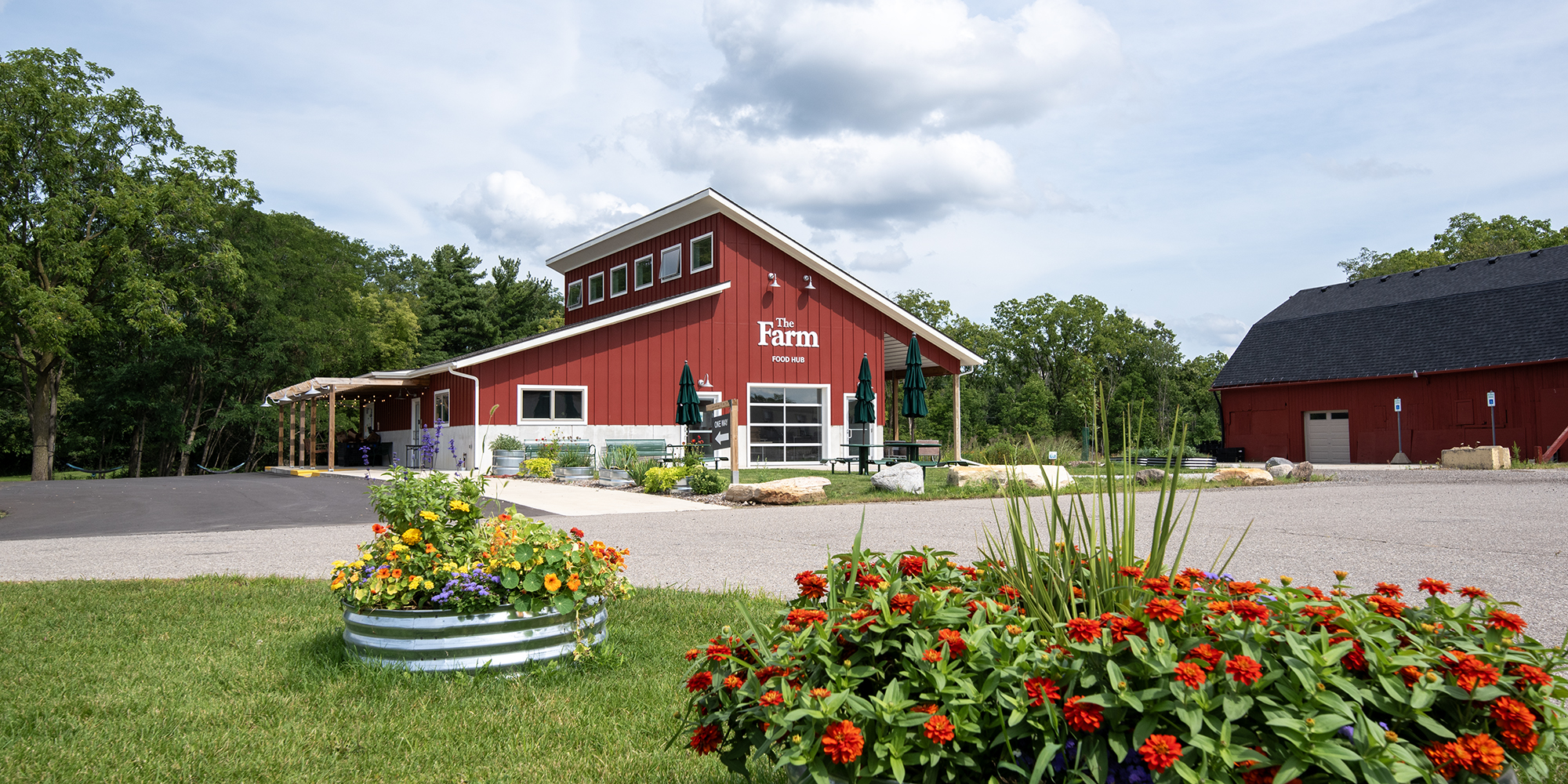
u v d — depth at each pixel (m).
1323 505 12.37
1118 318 58.66
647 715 3.70
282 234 40.69
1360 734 1.79
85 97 29.97
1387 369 30.33
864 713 1.94
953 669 2.04
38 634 5.09
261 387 41.97
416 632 4.13
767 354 23.67
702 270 23.94
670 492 15.31
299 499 15.09
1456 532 9.12
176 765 3.19
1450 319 30.16
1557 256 29.62
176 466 41.81
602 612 4.61
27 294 27.66
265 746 3.38
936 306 59.94
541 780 3.07
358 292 48.91
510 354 20.97
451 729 3.54
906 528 9.93
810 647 2.21
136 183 30.58
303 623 5.33
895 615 2.20
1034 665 2.01
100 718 3.72
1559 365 26.12
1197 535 8.95
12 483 23.00
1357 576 6.55
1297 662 1.88
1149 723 1.84
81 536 10.27
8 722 3.62
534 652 4.25
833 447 24.27
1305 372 32.94
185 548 9.04
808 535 9.31
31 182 29.33
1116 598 2.35
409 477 4.47
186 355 35.91
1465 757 1.77
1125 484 2.51
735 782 2.99
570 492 15.49
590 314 29.25
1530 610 5.34
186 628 5.22
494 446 20.14
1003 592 2.46
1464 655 1.98
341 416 38.06
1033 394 46.00
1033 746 1.97
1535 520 10.17
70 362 36.56
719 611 5.51
